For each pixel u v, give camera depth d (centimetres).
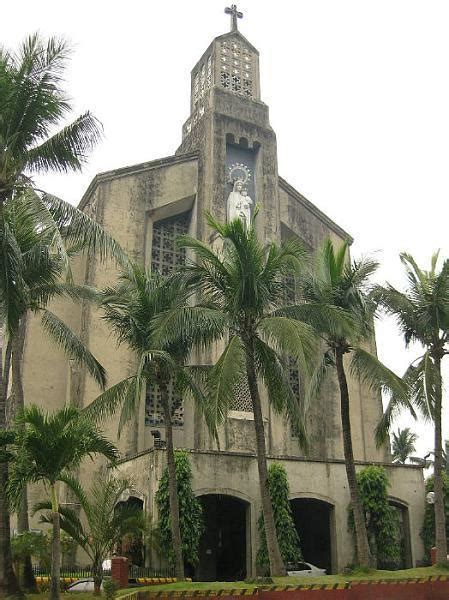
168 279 1834
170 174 3172
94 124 1730
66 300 2862
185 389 1881
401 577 1808
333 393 3152
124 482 1742
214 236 2905
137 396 1638
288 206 3422
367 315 1984
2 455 1370
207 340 1823
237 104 3384
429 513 2402
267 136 3391
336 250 3488
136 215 3025
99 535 1573
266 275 1775
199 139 3338
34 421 1351
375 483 2303
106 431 2570
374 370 1970
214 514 2589
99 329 2700
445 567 2012
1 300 1608
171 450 1819
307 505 2714
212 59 3556
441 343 2202
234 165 3331
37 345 2811
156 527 1944
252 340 1777
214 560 2528
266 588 1556
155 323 1702
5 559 1452
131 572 1842
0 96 1605
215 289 1803
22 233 1695
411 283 2227
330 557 2519
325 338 2109
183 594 1489
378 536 2256
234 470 2180
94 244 1686
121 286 1952
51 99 1645
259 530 2136
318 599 1605
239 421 2658
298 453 2945
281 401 1809
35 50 1645
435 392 2136
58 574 1352
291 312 1836
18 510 1753
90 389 2595
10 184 1606
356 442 3127
